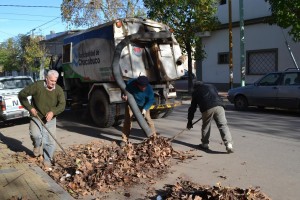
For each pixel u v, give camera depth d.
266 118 11.31
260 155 6.95
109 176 5.57
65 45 12.45
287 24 13.66
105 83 10.27
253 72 21.09
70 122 11.80
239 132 9.16
